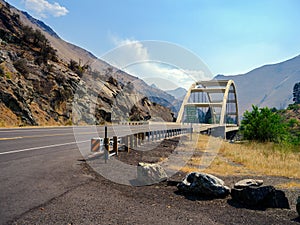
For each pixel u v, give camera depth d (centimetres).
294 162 1456
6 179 663
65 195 581
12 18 6319
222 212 555
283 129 3266
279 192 618
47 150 1163
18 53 4509
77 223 449
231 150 1953
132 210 531
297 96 18362
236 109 7888
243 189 623
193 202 618
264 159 1511
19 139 1536
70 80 4544
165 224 471
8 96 3059
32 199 539
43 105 3734
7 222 430
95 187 667
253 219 522
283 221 519
